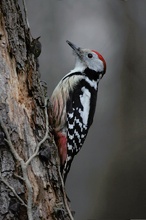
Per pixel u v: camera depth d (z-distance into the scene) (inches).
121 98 609.3
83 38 599.2
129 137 586.9
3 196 268.7
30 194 272.5
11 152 275.9
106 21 614.5
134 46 622.2
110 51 617.0
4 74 290.7
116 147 583.8
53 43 578.6
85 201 557.6
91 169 575.5
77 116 378.0
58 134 360.2
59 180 297.9
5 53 295.3
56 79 559.8
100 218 541.0
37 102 305.3
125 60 618.8
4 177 271.4
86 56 411.2
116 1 621.3
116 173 559.8
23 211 272.1
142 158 561.6
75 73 403.5
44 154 290.2
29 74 306.7
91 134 595.2
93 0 612.1
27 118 291.9
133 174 555.2
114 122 600.7
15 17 306.2
